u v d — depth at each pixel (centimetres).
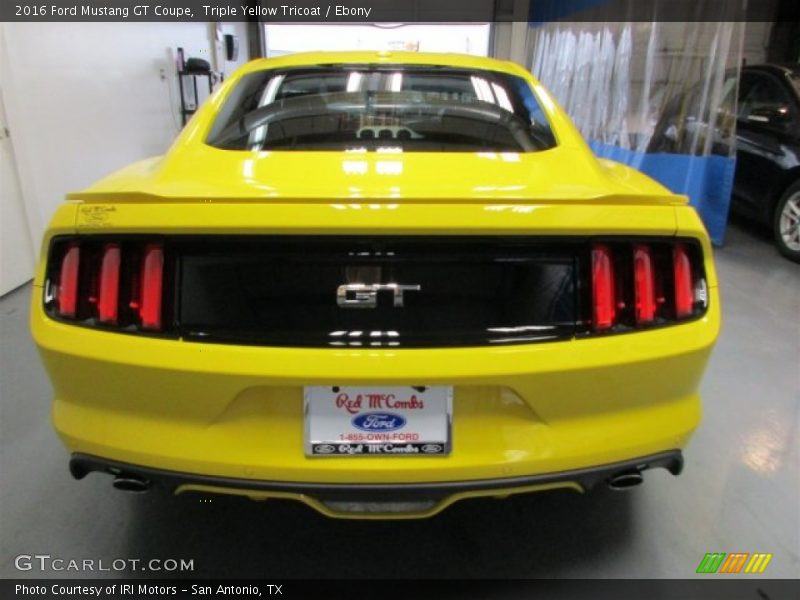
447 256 104
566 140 153
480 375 103
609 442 112
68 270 108
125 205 104
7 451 183
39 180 344
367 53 192
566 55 704
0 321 285
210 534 149
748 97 464
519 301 106
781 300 330
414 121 154
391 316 104
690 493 166
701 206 448
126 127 469
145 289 104
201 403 106
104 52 429
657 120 486
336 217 100
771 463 180
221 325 104
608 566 140
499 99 168
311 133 148
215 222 100
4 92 312
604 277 107
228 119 157
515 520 155
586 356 106
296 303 104
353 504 114
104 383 109
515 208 102
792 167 401
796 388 227
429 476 109
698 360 115
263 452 108
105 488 166
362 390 107
